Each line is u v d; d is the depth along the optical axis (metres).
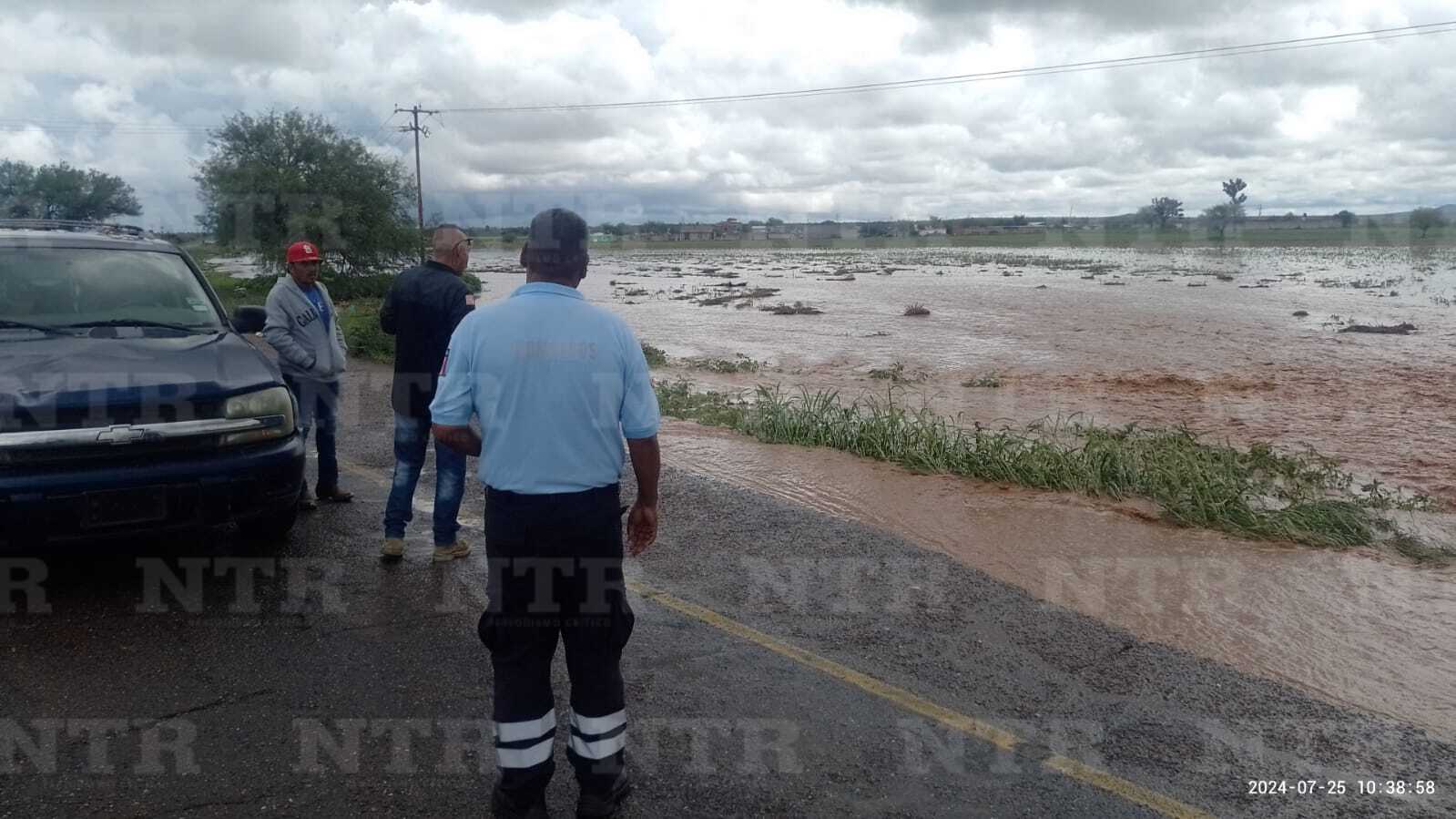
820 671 4.37
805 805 3.33
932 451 8.59
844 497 7.43
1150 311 27.22
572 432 3.06
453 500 5.56
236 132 28.03
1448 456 10.05
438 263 5.41
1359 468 9.51
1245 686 4.30
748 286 40.00
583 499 3.11
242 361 5.57
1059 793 3.43
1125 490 7.64
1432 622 5.18
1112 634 4.85
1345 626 5.10
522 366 3.04
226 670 4.21
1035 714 4.00
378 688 4.08
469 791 3.36
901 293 34.66
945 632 4.82
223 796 3.27
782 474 8.15
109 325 5.75
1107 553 6.23
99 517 4.75
